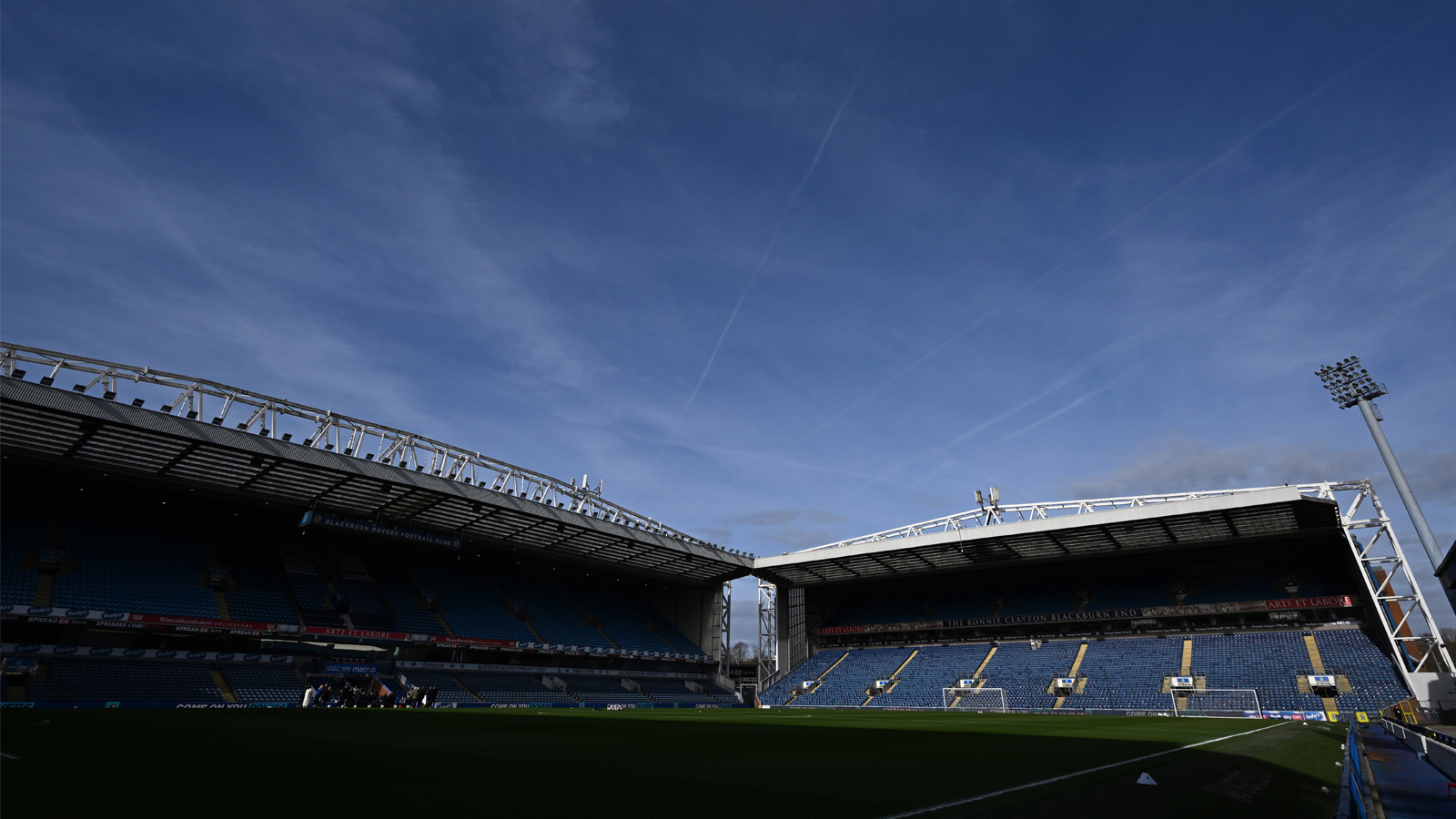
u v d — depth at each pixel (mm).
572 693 57969
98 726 20703
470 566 65688
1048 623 66812
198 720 25266
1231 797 11734
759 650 75250
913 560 68562
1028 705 57000
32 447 38062
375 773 12773
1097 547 63062
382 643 50406
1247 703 49125
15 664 34938
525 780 12414
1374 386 47781
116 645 40594
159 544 47000
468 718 31844
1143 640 61469
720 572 72000
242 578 48562
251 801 9656
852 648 78062
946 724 34375
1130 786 12461
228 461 41594
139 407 35938
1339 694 47156
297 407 42094
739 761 16266
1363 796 13758
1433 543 43219
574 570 71562
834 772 14477
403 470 45406
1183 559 67125
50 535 42406
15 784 10258
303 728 22812
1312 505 49906
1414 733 23688
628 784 12188
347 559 56844
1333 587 56281
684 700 65750
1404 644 49688
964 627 71438
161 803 9328
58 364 34500
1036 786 12461
